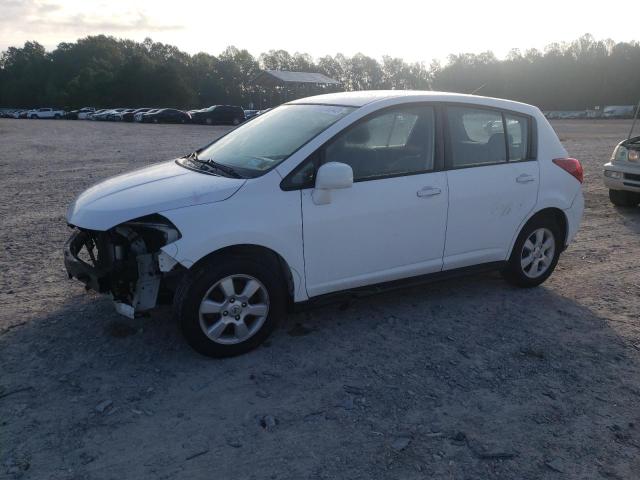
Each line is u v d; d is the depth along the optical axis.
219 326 4.00
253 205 3.99
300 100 5.33
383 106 4.55
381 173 4.53
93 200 4.15
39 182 11.83
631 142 9.41
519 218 5.27
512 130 5.26
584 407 3.64
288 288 4.32
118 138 27.17
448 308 5.10
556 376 4.00
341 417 3.44
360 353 4.23
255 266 4.04
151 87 99.88
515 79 102.25
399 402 3.62
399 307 5.09
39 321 4.59
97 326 4.52
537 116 5.46
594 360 4.24
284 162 4.17
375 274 4.59
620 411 3.61
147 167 5.05
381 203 4.46
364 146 4.46
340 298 4.49
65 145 22.22
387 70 124.06
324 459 3.07
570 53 103.69
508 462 3.10
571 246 7.18
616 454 3.20
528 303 5.27
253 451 3.12
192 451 3.10
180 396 3.61
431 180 4.71
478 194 4.95
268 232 4.02
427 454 3.13
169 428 3.29
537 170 5.33
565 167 5.54
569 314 5.05
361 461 3.06
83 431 3.24
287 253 4.13
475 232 5.02
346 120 4.39
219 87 116.31
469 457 3.12
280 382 3.81
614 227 8.22
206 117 47.00
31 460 2.98
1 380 3.72
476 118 5.05
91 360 4.02
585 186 11.71
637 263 6.53
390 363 4.10
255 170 4.21
